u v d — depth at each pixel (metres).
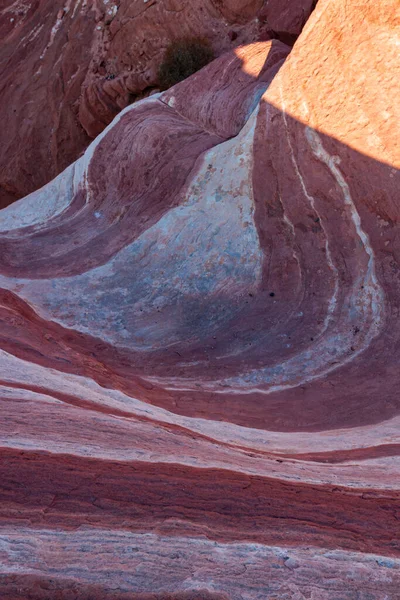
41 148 30.12
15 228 14.58
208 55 23.70
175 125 14.12
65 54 30.12
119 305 11.00
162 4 25.08
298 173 10.35
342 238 9.71
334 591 2.95
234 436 5.96
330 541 3.48
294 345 9.00
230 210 11.34
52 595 2.57
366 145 9.52
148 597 2.67
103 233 12.93
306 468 5.00
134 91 26.56
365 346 8.57
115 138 14.49
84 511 3.29
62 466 3.71
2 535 2.89
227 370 8.64
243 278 10.62
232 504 3.71
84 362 7.21
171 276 11.27
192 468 4.16
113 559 2.90
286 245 10.35
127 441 4.47
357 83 9.67
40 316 10.48
